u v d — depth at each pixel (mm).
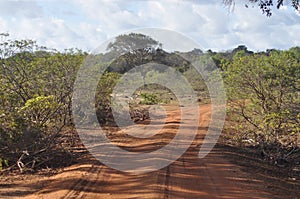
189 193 8656
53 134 12102
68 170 10789
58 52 15930
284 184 10391
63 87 14992
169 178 9891
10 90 13352
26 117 11727
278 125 13266
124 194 8445
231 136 16719
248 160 13031
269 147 13711
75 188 8859
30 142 11055
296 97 14188
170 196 8352
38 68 14617
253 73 14758
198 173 10625
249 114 14766
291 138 13648
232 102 15469
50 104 11875
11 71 13875
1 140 10633
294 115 13273
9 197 8344
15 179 9898
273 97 14250
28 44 15148
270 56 15320
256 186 9695
